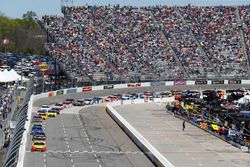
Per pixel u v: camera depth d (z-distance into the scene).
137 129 155.50
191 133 150.88
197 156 118.00
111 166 103.38
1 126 110.19
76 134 141.00
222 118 155.75
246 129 138.50
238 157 117.88
